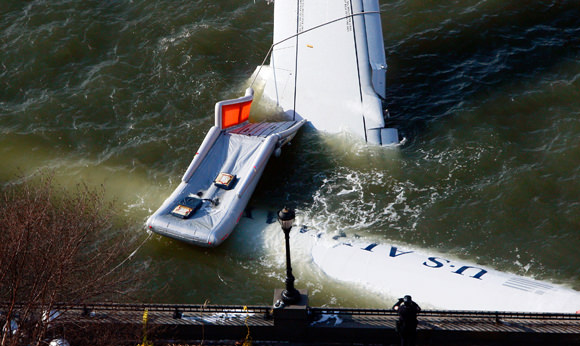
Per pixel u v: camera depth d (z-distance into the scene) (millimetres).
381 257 58719
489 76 81312
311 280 57031
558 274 57562
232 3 92438
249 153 67188
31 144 73438
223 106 68250
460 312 41125
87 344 40500
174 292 56906
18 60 83812
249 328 41156
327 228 62781
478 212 64250
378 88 78312
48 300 41531
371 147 72375
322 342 41250
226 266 59250
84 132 74875
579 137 71812
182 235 59281
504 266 58406
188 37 86500
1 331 39812
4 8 90938
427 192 66875
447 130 74250
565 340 40219
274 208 65500
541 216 63531
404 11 91375
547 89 78562
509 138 72625
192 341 41438
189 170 65312
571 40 85812
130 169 70500
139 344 40594
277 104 77812
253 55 85375
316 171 69938
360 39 83062
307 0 88562
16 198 55406
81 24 88375
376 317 41438
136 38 87000
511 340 40500
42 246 42844
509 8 91062
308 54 82250
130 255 59844
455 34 87812
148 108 77938
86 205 54844
